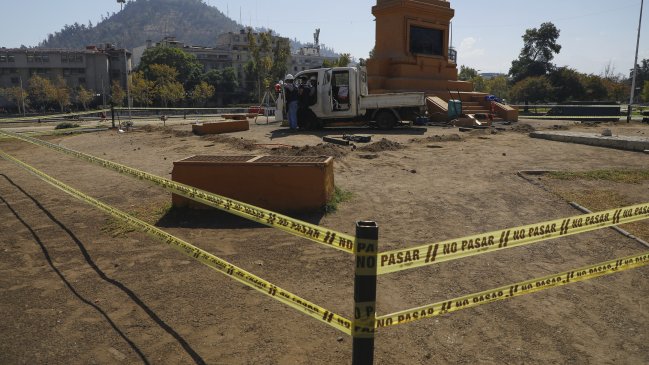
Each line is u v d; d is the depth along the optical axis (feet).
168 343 10.59
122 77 299.99
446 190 24.26
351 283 13.62
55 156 42.11
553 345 10.56
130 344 10.56
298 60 450.30
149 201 23.32
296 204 20.29
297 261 15.25
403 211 20.63
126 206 22.49
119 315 11.89
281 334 10.95
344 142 38.75
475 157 34.14
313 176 20.11
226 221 19.48
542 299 12.70
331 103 52.06
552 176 27.14
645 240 16.72
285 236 17.60
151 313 11.96
